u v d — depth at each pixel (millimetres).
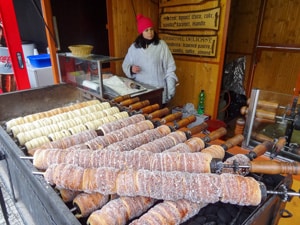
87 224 523
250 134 1151
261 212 549
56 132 927
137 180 544
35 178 622
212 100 2494
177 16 2523
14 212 1446
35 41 2715
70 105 1306
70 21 2066
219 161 629
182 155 641
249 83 3213
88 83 1621
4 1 1634
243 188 529
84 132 885
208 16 2248
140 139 814
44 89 1326
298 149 1064
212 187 529
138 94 1590
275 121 1119
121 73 2539
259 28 2943
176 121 1026
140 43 2049
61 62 1836
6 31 1703
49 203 565
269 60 2996
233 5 3066
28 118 1042
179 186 533
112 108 1147
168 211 520
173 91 2238
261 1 2836
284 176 673
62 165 604
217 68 2350
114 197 591
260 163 643
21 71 1861
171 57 2176
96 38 2297
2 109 1195
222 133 892
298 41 2721
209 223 587
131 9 2445
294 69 2832
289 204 853
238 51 3223
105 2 2230
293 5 2646
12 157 794
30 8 2527
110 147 750
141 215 562
